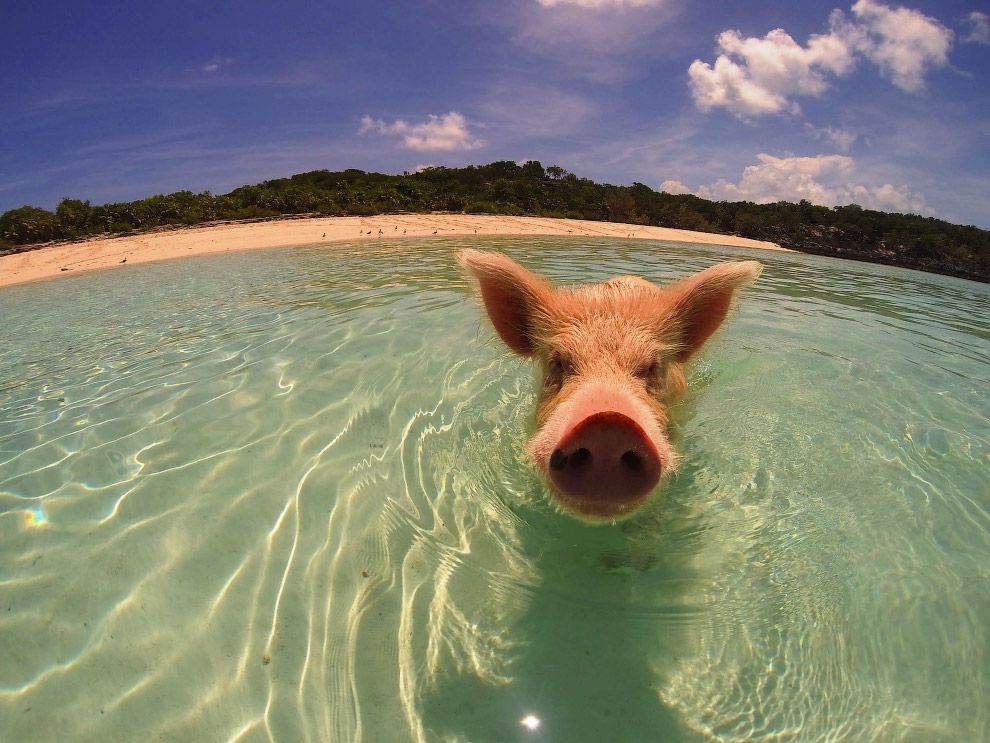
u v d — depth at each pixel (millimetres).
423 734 494
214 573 645
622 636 578
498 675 541
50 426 966
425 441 905
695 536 709
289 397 1037
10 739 485
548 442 618
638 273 2527
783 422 976
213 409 998
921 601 604
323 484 791
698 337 889
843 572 644
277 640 571
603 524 734
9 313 1995
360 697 521
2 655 552
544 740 488
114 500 759
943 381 1159
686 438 926
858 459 856
